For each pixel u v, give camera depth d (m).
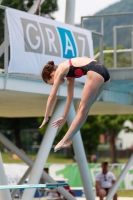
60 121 18.42
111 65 33.44
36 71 26.52
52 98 17.66
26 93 26.36
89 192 31.84
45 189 39.97
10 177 46.91
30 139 163.12
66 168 51.00
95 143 98.94
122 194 47.88
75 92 29.30
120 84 31.28
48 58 27.42
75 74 17.73
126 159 126.19
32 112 38.19
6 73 24.69
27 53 26.08
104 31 33.56
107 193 38.19
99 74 17.42
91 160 102.31
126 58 33.09
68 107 18.38
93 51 31.52
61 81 17.97
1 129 124.00
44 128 92.31
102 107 36.50
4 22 25.36
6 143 35.69
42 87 26.75
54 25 28.14
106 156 129.12
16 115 41.72
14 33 25.48
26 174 37.84
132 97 34.94
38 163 27.94
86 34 30.81
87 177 31.72
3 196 25.02
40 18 27.27
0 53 25.44
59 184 19.94
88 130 97.44
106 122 90.88
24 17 26.22
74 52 29.47
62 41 28.55
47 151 28.38
